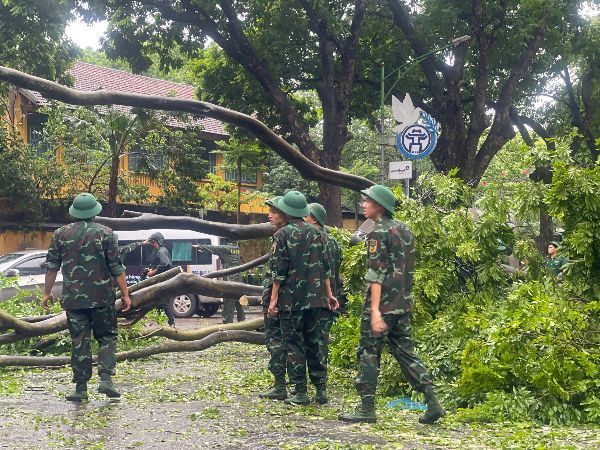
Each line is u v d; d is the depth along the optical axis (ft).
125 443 21.63
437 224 32.50
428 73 97.76
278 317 28.48
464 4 95.50
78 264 28.25
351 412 25.70
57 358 36.88
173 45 99.04
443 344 30.27
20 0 84.02
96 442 21.72
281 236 28.02
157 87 147.74
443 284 32.22
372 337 24.29
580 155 120.37
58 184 103.45
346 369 36.11
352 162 152.46
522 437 22.12
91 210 28.86
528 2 93.61
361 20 90.94
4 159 100.32
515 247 32.60
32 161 102.22
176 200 111.14
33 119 111.65
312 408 27.17
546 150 31.48
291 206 28.35
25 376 35.55
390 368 30.45
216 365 39.88
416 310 31.35
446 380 29.14
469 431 23.50
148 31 97.19
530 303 27.25
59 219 107.65
